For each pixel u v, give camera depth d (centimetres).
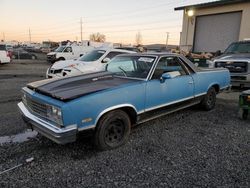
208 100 593
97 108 339
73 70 847
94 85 377
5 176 298
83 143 397
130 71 452
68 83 384
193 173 310
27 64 2131
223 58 905
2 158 342
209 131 463
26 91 386
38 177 297
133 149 378
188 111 599
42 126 332
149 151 372
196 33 1914
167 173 309
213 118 545
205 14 1814
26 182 286
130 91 379
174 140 417
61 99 319
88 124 333
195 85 527
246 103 519
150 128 475
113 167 323
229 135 443
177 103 481
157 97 428
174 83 463
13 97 722
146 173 309
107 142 367
